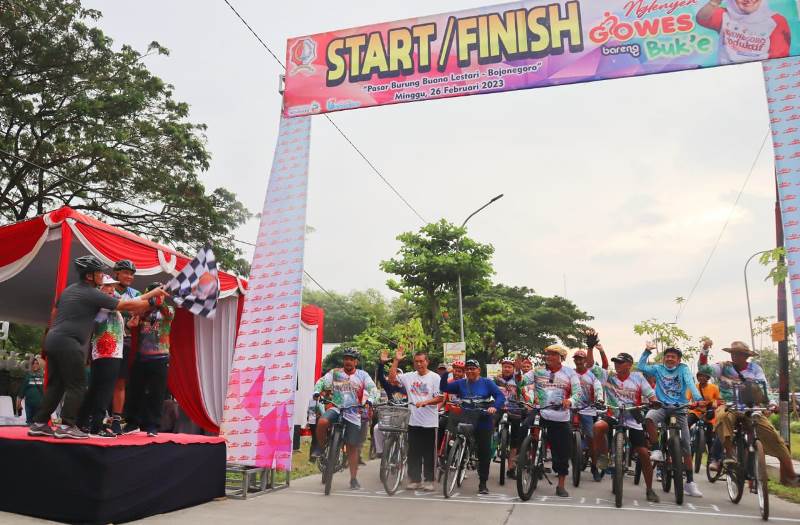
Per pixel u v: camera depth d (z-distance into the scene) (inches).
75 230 283.3
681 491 274.4
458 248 910.4
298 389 544.4
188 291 254.1
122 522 205.0
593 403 357.4
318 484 324.2
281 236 339.9
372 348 990.4
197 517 219.9
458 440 294.0
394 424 283.1
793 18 295.1
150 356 245.0
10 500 205.9
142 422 243.8
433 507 254.4
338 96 348.8
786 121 283.6
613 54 313.0
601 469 337.4
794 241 267.3
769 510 257.8
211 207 856.3
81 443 200.7
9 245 292.0
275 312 328.5
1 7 708.0
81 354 211.5
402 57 340.8
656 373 297.0
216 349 415.8
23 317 506.3
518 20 327.9
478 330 1186.0
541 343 1930.4
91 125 788.0
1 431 229.6
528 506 261.7
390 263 918.4
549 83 317.4
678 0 310.8
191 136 864.3
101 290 235.1
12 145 745.6
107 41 797.9
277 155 353.4
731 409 276.2
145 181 816.3
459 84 330.0
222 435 313.4
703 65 300.5
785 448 303.1
